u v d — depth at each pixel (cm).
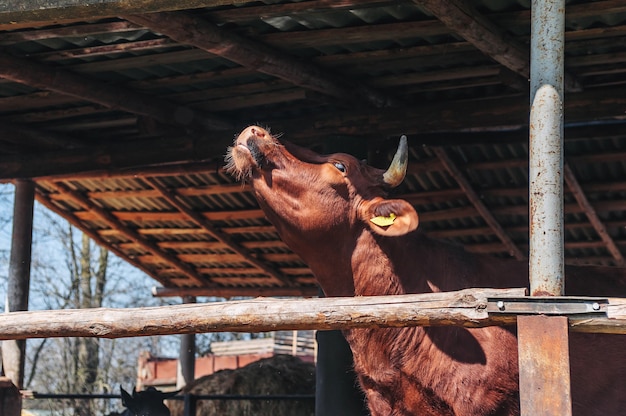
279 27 683
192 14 646
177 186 1192
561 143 455
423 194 1123
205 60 759
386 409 560
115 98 817
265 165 552
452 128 812
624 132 917
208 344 2825
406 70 786
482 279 569
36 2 518
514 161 1019
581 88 823
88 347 2427
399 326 437
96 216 1313
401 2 629
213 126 909
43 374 2467
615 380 535
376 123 827
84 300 2467
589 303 415
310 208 547
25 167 983
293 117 915
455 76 797
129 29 671
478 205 1097
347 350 773
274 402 1209
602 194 1070
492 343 532
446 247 581
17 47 724
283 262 1362
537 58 464
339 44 719
